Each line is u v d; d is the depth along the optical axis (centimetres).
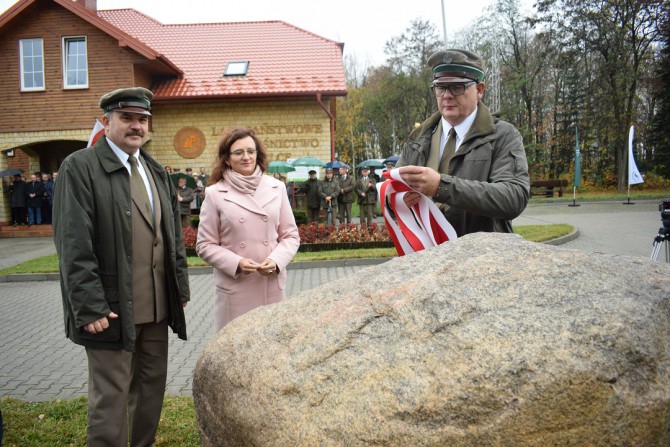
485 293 163
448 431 137
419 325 159
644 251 1002
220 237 344
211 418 187
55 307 768
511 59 3675
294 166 1633
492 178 243
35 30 1773
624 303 152
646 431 139
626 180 3241
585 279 164
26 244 1550
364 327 166
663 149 3091
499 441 135
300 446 149
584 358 139
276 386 163
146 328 305
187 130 1833
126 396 281
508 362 141
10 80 1788
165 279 308
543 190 2983
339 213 1579
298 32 2194
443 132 270
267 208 344
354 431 143
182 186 1466
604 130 3147
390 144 4428
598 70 3247
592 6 3117
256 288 333
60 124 1788
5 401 407
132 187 294
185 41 2188
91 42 1762
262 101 1820
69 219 263
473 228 255
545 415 135
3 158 1816
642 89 3444
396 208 253
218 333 204
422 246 245
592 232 1302
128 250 281
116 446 273
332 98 2009
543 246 188
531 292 161
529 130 3678
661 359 145
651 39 3077
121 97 283
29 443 333
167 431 345
